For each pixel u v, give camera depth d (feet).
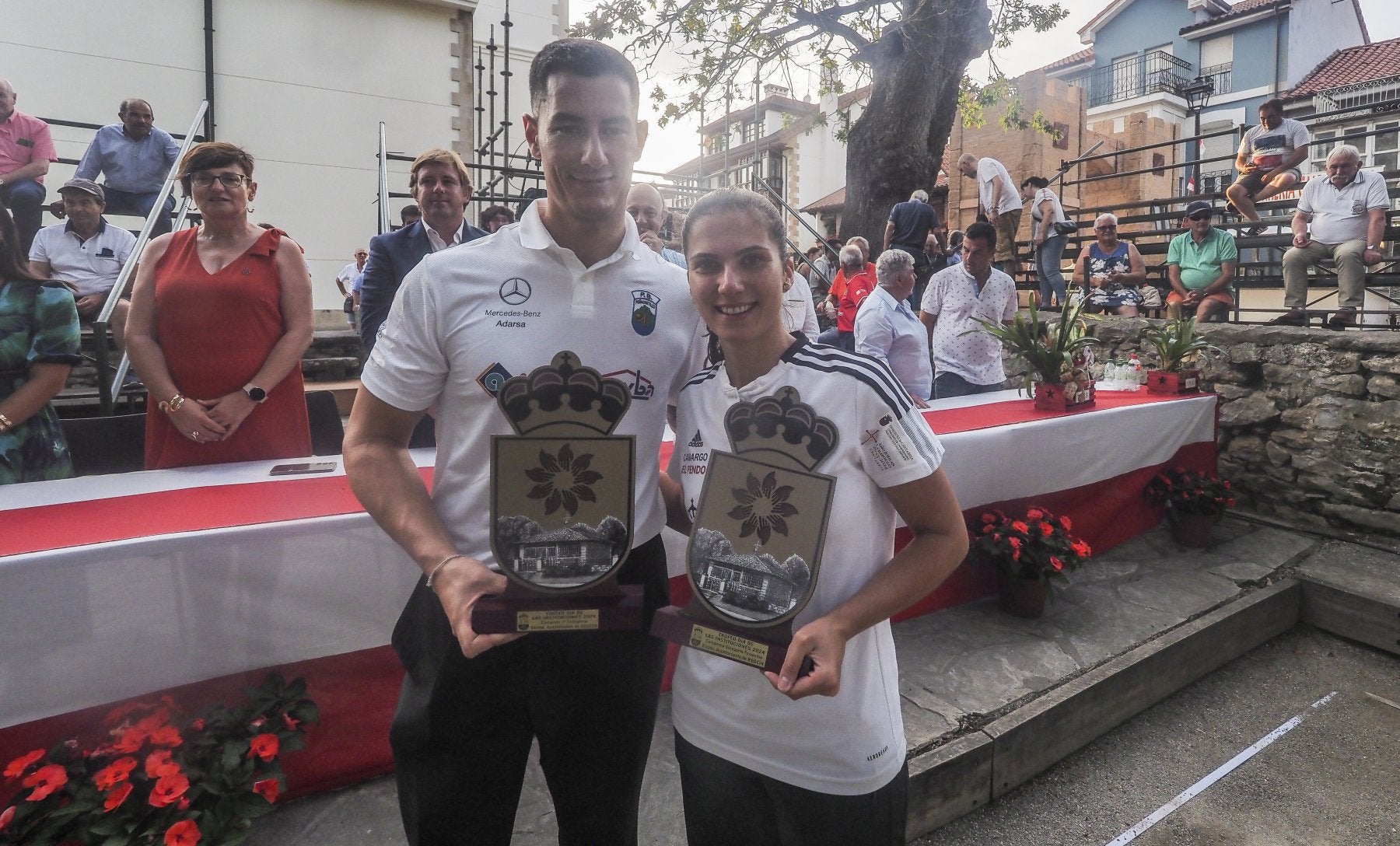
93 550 4.83
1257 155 22.18
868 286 18.93
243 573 5.35
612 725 3.92
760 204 3.43
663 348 3.81
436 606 3.73
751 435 3.49
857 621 3.31
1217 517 12.75
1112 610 10.30
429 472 7.27
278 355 7.27
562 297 3.57
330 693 5.86
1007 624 9.81
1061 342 11.53
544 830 5.79
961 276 14.08
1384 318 20.26
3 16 22.00
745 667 3.73
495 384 3.47
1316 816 7.54
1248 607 10.50
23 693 4.69
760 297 3.41
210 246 7.22
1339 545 12.86
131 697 5.06
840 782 3.65
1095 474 11.59
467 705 3.67
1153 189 38.75
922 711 7.75
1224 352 14.73
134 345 6.94
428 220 9.64
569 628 3.17
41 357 6.77
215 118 24.80
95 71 23.17
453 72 28.58
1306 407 13.76
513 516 3.21
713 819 3.92
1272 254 23.84
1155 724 8.96
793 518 3.32
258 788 5.05
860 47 27.53
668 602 4.11
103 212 15.14
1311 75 55.88
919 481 3.51
